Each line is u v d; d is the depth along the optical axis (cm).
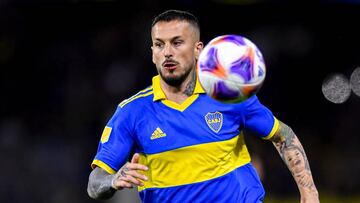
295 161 2334
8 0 5978
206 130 2192
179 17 2178
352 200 5491
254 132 2320
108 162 2203
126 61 6097
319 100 6556
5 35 6169
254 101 2255
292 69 6316
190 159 2197
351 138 6100
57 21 6181
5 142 5719
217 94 2014
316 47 6347
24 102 6209
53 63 6272
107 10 6019
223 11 5897
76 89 6138
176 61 2159
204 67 2012
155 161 2219
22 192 5481
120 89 6012
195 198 2219
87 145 5812
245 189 2248
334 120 6269
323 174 5719
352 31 6222
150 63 6022
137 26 6044
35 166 5597
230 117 2216
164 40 2162
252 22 6100
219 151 2205
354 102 6356
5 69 6272
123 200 4503
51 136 5850
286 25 6219
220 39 2031
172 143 2192
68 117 6000
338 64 6375
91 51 6222
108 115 5603
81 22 6194
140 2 5903
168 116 2198
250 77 1989
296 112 6312
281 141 2339
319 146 5994
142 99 2230
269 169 5238
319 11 6056
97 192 2166
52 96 6212
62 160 5656
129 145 2227
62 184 5553
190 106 2202
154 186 2242
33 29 6209
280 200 5112
